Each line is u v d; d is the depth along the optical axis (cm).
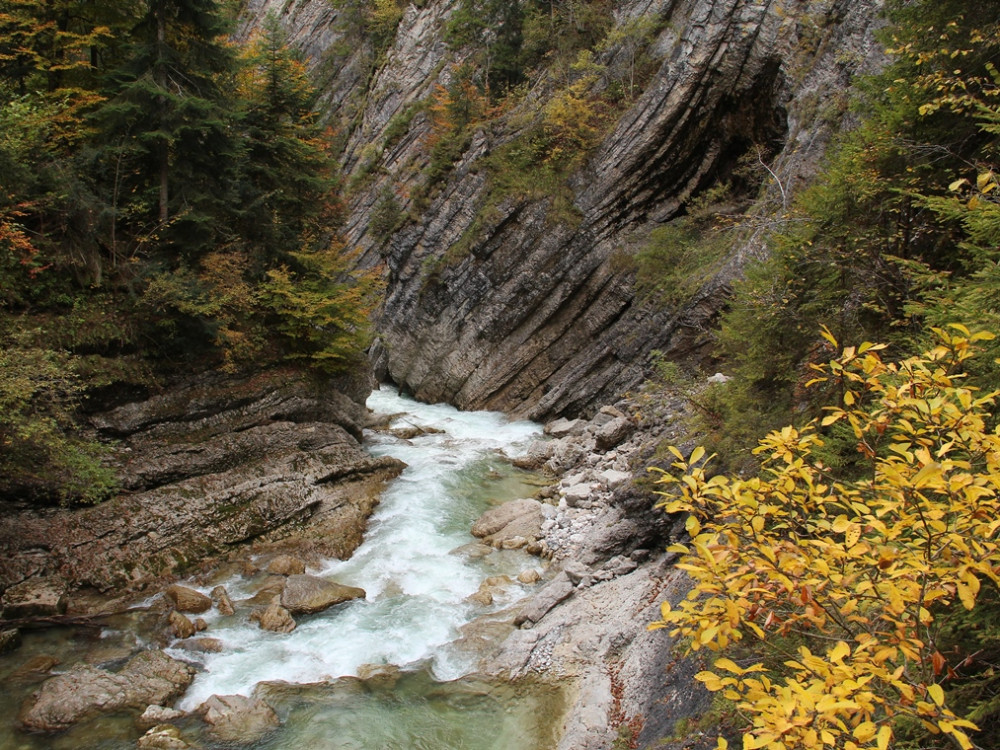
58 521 1238
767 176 2164
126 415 1451
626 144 2647
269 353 1798
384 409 2842
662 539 1184
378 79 5275
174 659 1002
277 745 838
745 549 350
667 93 2581
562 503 1592
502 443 2288
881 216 908
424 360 3044
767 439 389
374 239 3919
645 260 2491
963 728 421
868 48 1945
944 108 855
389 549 1412
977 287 547
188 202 1688
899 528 305
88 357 1419
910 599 292
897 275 838
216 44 1762
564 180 2747
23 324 1350
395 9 5375
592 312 2600
